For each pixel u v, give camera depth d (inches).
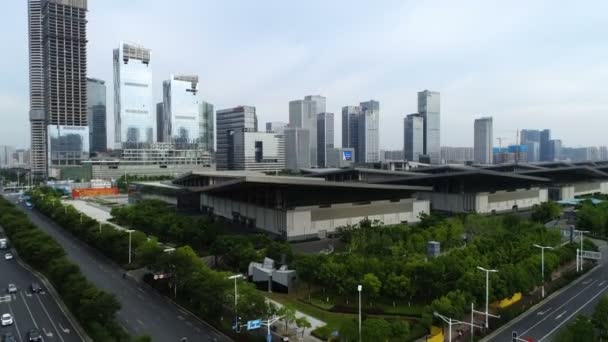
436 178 6569.9
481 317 2652.6
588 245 3964.1
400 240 3671.3
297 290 3164.4
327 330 2412.6
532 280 2869.1
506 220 4606.3
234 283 2600.9
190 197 7062.0
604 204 5620.1
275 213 4805.6
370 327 2117.4
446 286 2706.7
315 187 4751.5
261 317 2322.8
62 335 2484.0
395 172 6973.4
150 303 2972.4
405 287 2696.9
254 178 4151.1
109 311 2423.7
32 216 7027.6
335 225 4968.0
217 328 2532.0
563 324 2576.3
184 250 3070.9
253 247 3599.9
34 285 3302.2
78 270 3088.1
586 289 3230.8
